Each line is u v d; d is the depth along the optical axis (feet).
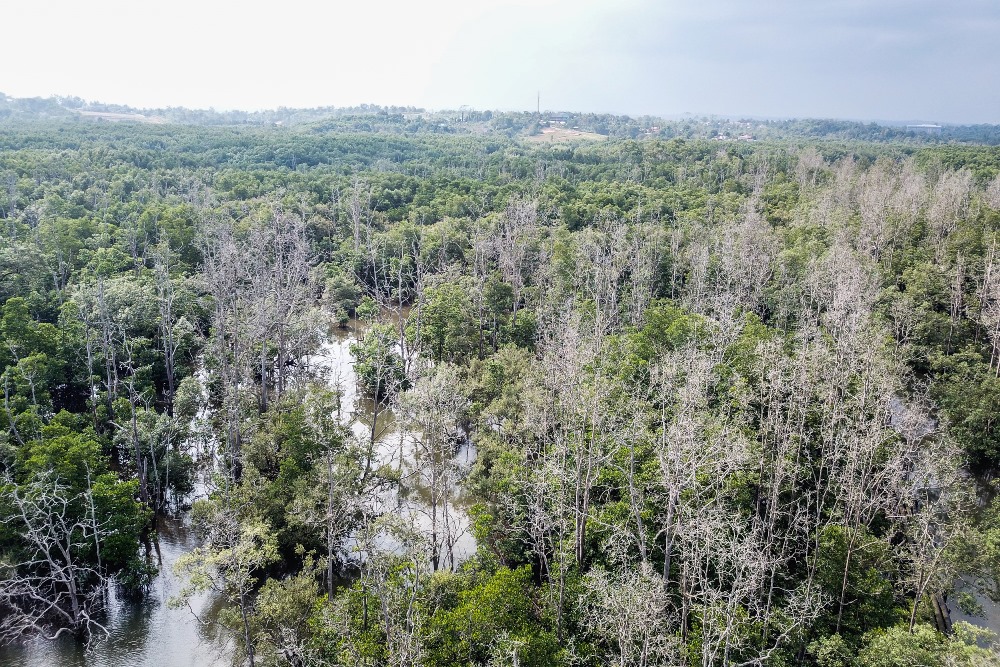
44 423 210.59
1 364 219.20
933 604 147.33
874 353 203.82
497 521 163.84
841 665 119.75
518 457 180.65
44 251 326.44
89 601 159.94
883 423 181.06
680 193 493.36
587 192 495.82
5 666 143.74
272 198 451.12
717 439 150.00
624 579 125.08
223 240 336.49
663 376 201.05
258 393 246.47
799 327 260.01
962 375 242.17
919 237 360.28
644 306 307.17
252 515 165.07
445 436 195.42
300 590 142.82
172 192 482.28
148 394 230.89
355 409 263.08
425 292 322.96
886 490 158.30
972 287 294.46
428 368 253.85
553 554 147.95
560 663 117.19
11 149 552.82
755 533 136.56
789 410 168.96
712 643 112.47
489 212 468.75
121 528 164.14
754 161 610.65
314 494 167.84
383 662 118.42
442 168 651.25
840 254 298.76
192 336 280.92
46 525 148.46
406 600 130.00
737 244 333.42
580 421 170.40
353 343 306.55
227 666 146.51
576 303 295.89
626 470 160.66
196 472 219.41
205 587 141.18
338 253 411.75
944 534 147.54
